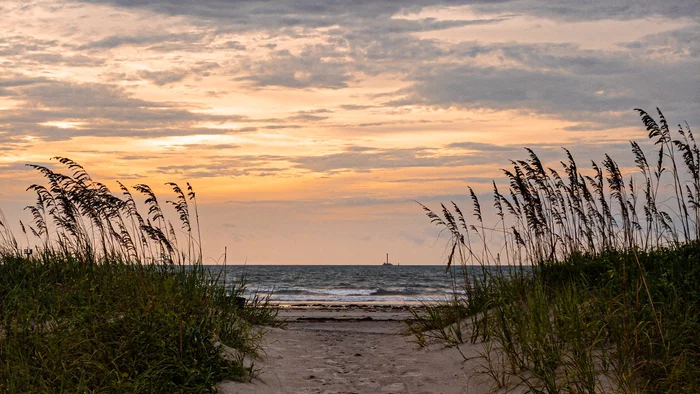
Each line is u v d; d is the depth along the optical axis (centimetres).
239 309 1161
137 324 744
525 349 746
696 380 596
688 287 800
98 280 945
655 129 905
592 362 671
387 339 1205
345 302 2923
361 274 8225
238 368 771
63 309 833
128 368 663
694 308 740
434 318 1148
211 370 743
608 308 753
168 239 1036
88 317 758
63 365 628
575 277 993
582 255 1095
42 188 1038
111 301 842
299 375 868
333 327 1445
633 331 689
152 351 711
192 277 1008
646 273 877
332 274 8150
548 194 1120
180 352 724
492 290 1087
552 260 1078
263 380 797
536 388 674
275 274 7769
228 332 927
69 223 1034
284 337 1167
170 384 664
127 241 1000
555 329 777
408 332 1209
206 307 909
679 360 631
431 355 953
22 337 707
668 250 970
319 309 2202
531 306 838
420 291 4359
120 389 610
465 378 798
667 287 786
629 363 676
